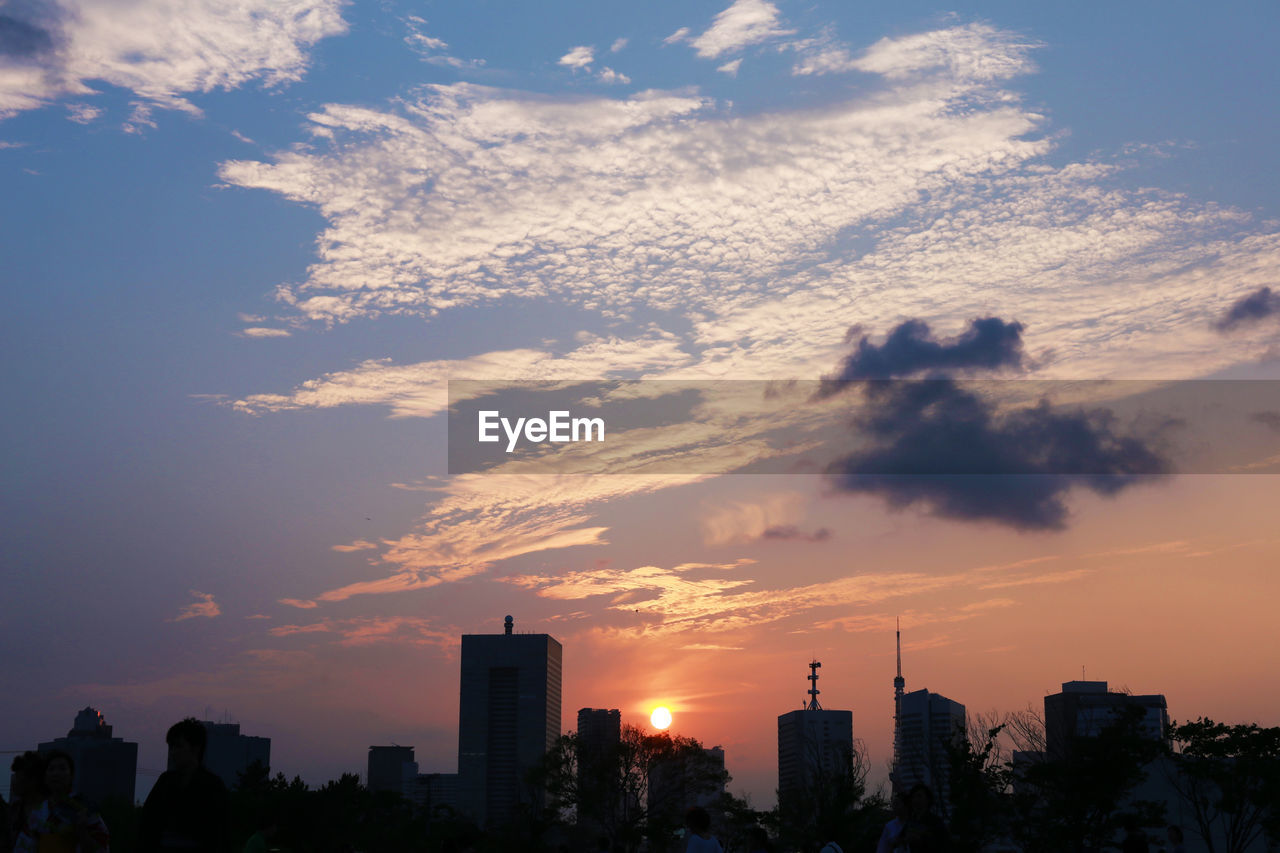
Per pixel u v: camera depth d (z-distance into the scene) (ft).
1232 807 188.24
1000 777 182.29
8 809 40.42
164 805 32.40
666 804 295.89
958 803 177.27
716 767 299.17
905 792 46.57
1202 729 188.24
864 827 193.26
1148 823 184.34
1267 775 181.78
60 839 38.24
